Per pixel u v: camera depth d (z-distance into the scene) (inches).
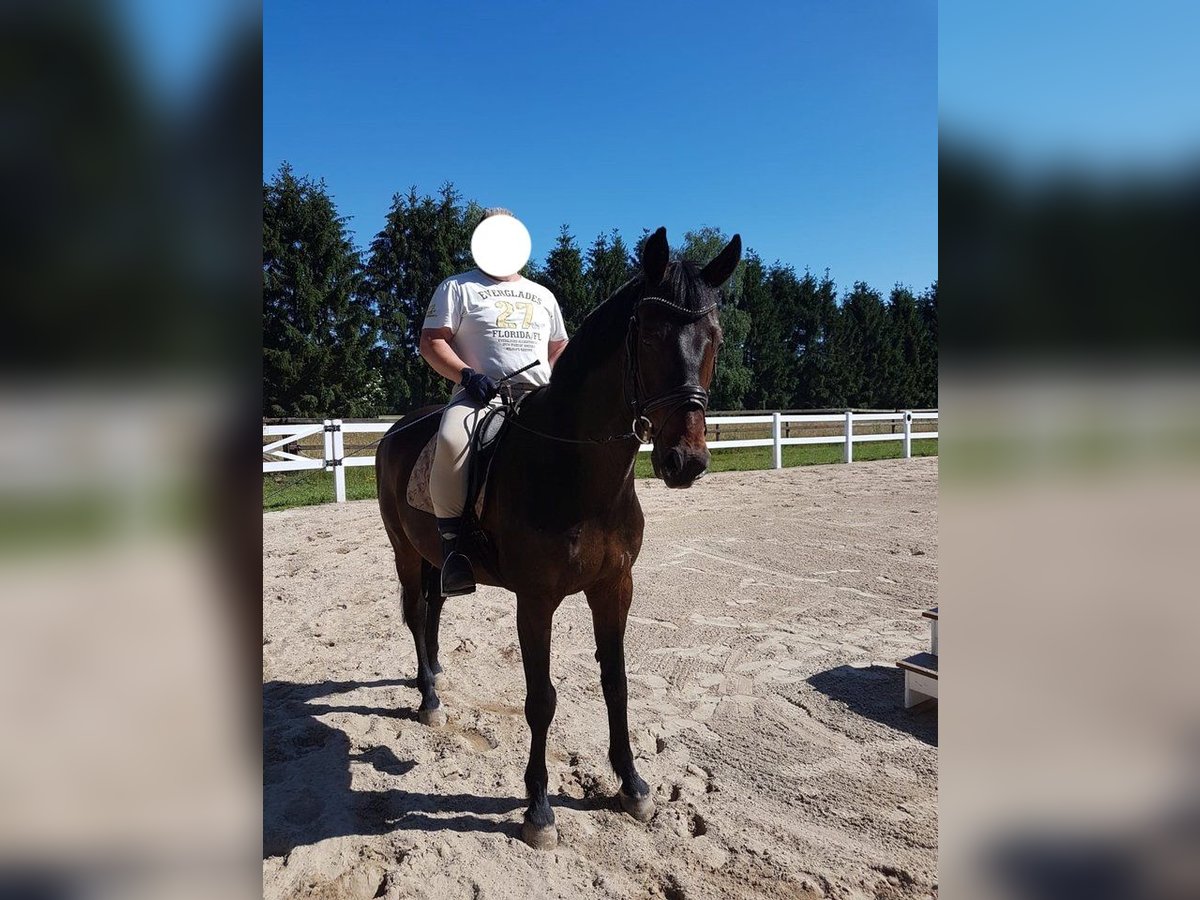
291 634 194.9
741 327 1187.9
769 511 376.5
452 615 210.4
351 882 95.6
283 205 892.6
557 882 95.7
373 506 386.3
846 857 100.4
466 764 126.2
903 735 137.3
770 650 183.2
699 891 93.5
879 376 1435.8
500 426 114.4
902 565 269.0
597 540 101.7
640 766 125.7
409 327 1067.3
